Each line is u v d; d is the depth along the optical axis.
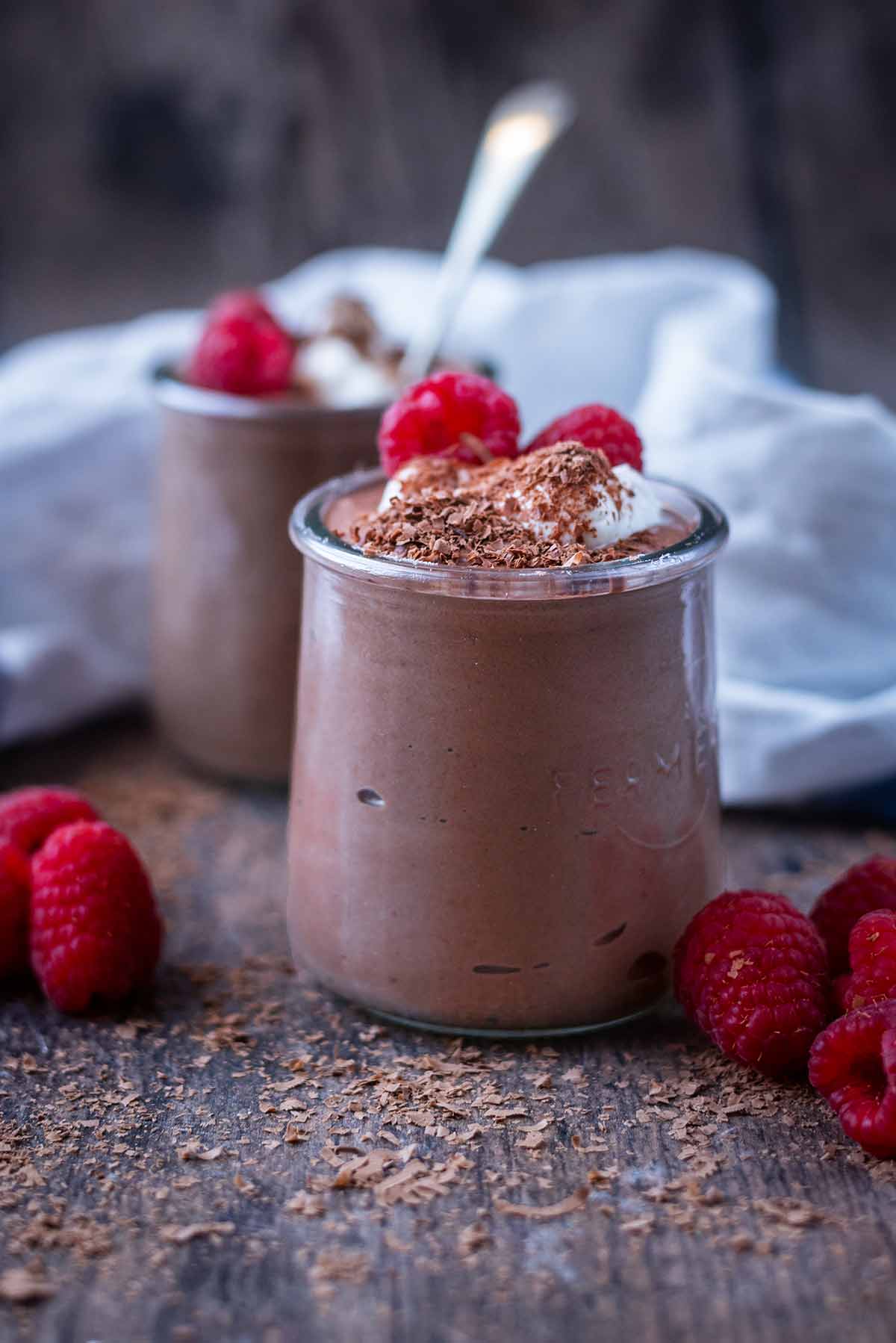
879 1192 0.34
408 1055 0.38
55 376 0.53
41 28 0.68
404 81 0.67
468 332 0.55
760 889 0.43
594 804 0.37
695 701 0.38
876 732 0.44
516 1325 0.32
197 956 0.41
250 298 0.48
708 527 0.37
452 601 0.36
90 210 0.71
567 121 0.67
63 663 0.49
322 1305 0.32
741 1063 0.37
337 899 0.38
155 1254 0.33
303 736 0.39
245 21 0.67
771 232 0.68
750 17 0.65
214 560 0.46
